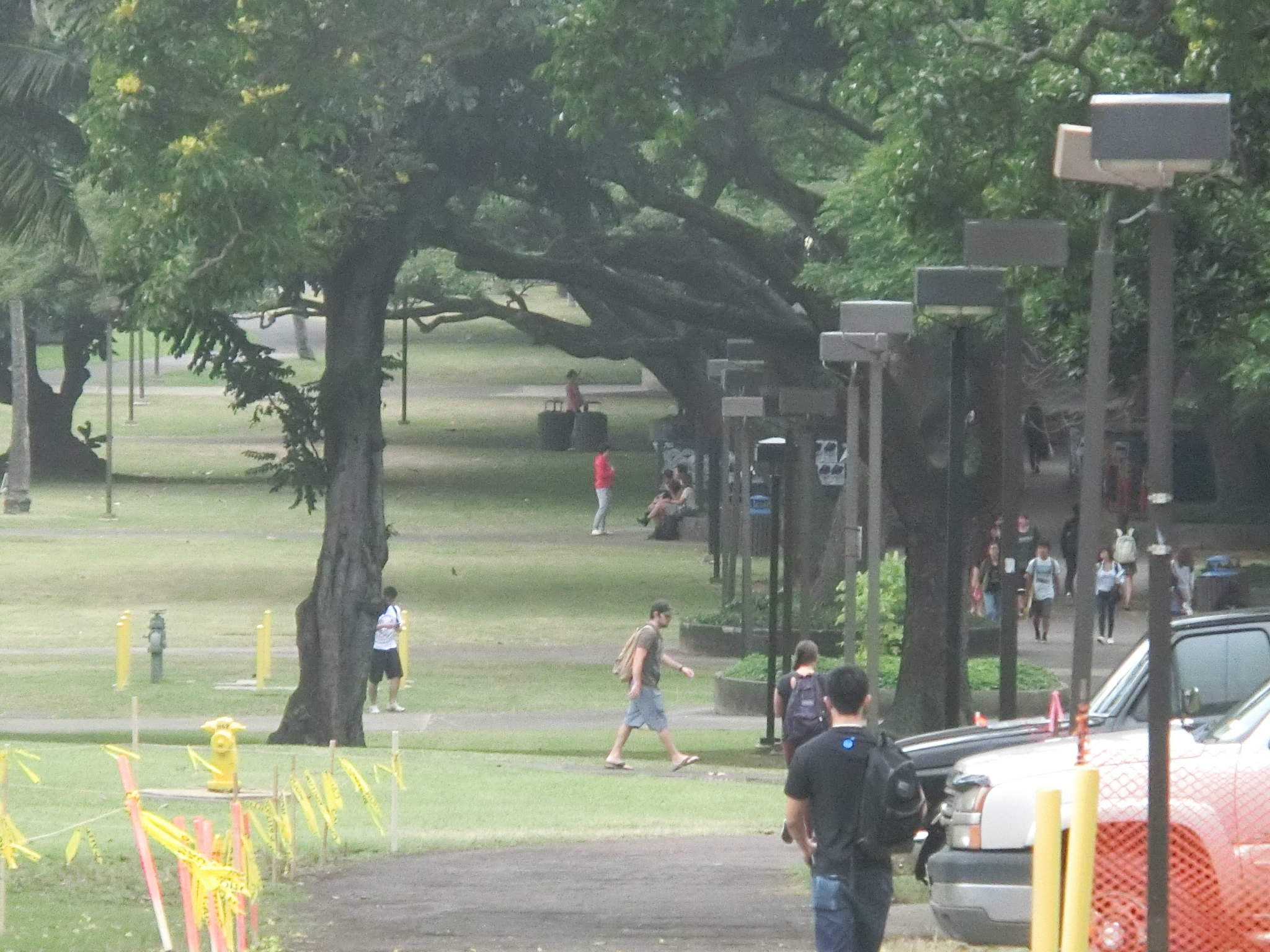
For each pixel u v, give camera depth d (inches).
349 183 3543.3
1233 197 2124.8
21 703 4325.8
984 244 1873.8
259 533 7844.5
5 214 3481.8
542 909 1792.6
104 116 2972.4
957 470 2192.4
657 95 2539.4
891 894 1208.2
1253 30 2033.7
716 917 1744.6
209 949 1526.8
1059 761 1290.6
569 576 6815.9
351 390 3878.0
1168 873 1019.3
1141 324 2123.5
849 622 2763.3
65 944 1535.4
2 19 3494.1
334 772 2544.3
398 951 1545.3
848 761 1188.5
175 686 4635.8
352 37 3125.0
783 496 6505.9
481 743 3870.6
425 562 7106.3
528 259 4323.3
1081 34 2164.1
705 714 4443.9
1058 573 6722.4
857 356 2541.8
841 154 4756.4
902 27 2310.5
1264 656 1648.6
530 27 3324.3
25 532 7780.5
